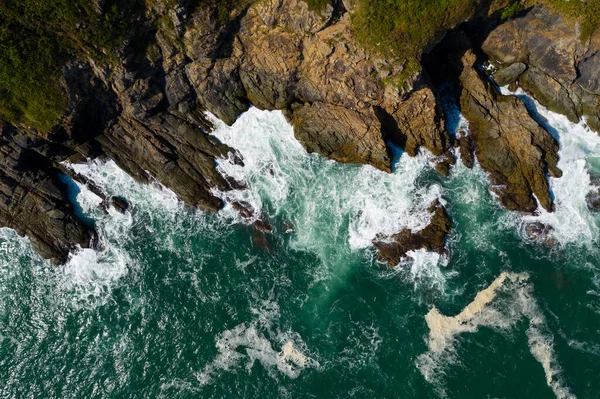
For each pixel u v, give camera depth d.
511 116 48.72
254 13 44.31
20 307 45.62
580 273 45.78
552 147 48.56
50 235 46.84
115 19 40.84
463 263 46.25
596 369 42.00
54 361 43.50
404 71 44.84
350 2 42.59
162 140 48.53
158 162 48.25
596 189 48.38
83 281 46.41
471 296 45.03
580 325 43.75
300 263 46.94
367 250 47.09
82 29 40.44
